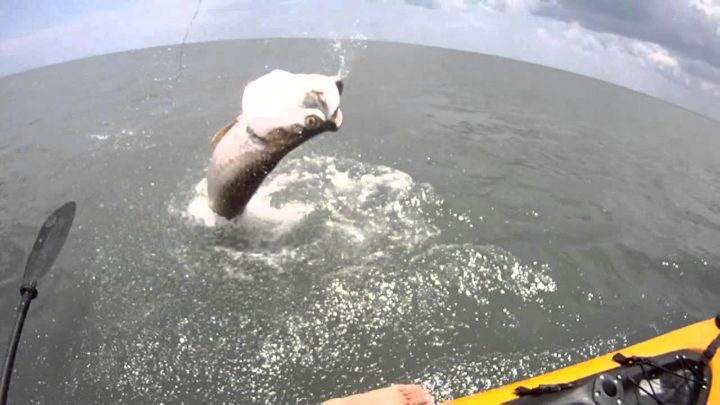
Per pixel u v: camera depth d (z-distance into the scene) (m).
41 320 3.40
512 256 3.96
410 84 6.65
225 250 3.96
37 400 2.96
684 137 6.13
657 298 3.73
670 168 5.43
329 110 3.02
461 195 4.61
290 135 3.17
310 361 3.22
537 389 2.34
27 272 2.68
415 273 3.81
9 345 2.14
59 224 2.92
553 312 3.58
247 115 3.20
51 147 5.14
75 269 3.78
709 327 2.79
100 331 3.36
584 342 3.36
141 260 3.87
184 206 4.37
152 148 5.11
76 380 3.08
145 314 3.48
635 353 2.66
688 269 4.02
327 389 3.06
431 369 3.16
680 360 2.53
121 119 5.62
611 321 3.52
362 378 3.12
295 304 3.57
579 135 5.86
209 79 6.46
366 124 5.63
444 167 5.00
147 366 3.17
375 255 3.96
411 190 4.61
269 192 4.50
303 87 3.07
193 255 3.92
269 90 3.14
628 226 4.43
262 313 3.51
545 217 4.43
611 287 3.79
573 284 3.79
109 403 2.97
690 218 4.65
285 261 3.89
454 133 5.61
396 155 5.13
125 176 4.71
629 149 5.70
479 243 4.10
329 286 3.71
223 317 3.48
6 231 4.08
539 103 6.52
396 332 3.39
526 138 5.66
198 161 4.93
